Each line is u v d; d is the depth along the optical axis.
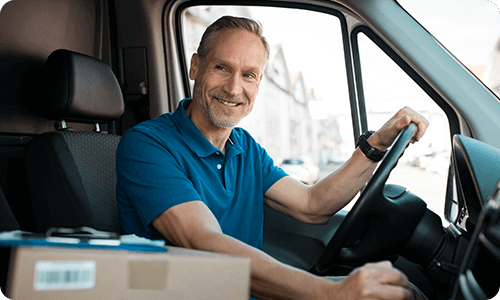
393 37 1.74
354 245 1.10
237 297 0.56
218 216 1.21
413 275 1.35
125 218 1.18
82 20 1.91
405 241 1.07
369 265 0.68
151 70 2.05
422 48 1.70
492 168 0.91
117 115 1.65
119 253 0.49
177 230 0.97
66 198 1.31
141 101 2.06
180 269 0.52
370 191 1.02
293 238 1.66
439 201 1.59
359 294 0.63
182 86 2.12
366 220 1.10
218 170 1.26
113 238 0.64
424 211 1.08
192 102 1.34
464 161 0.97
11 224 1.07
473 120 1.63
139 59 2.05
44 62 1.67
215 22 1.29
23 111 1.53
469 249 0.61
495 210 0.56
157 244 0.67
